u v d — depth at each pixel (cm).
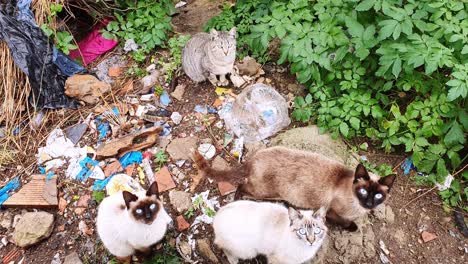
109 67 178
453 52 138
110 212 119
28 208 141
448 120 146
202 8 205
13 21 158
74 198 142
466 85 126
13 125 159
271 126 156
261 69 174
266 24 157
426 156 142
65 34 169
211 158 151
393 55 136
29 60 159
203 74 167
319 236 110
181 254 131
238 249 119
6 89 161
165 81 172
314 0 163
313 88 154
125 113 161
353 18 148
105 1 181
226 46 156
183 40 180
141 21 179
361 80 153
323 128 151
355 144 152
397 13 136
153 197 117
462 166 148
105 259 131
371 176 121
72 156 151
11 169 150
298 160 126
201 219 137
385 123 144
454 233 137
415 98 148
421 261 132
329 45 148
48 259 132
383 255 132
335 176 123
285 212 116
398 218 139
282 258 117
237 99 161
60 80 165
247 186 132
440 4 137
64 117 161
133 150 151
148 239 120
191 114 163
